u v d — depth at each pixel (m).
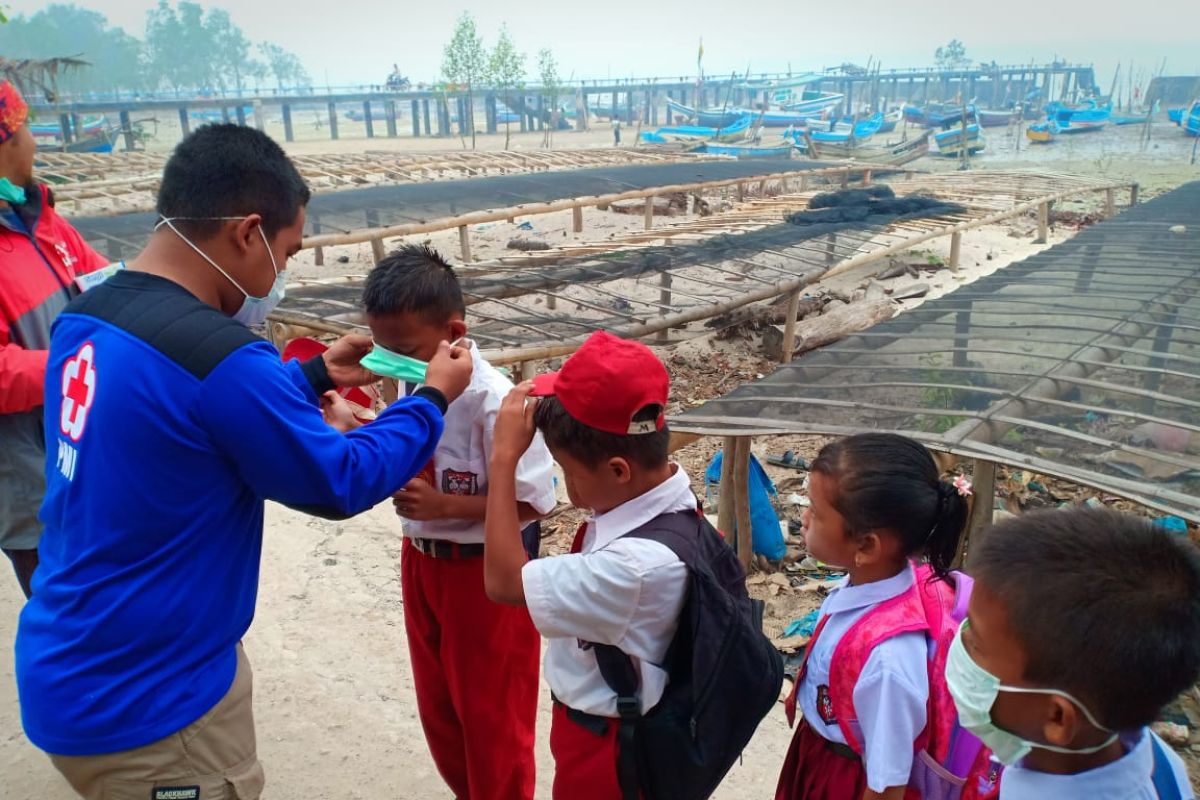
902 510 1.83
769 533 4.70
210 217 1.70
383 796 2.96
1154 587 1.16
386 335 2.26
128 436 1.61
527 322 7.11
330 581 4.28
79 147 31.58
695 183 14.77
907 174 21.56
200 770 1.80
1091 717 1.21
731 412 4.68
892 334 6.53
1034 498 5.49
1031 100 68.25
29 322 2.90
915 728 1.78
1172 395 4.84
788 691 3.59
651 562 1.70
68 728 1.69
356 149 45.31
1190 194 13.88
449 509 2.28
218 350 1.61
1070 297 7.32
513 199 13.32
